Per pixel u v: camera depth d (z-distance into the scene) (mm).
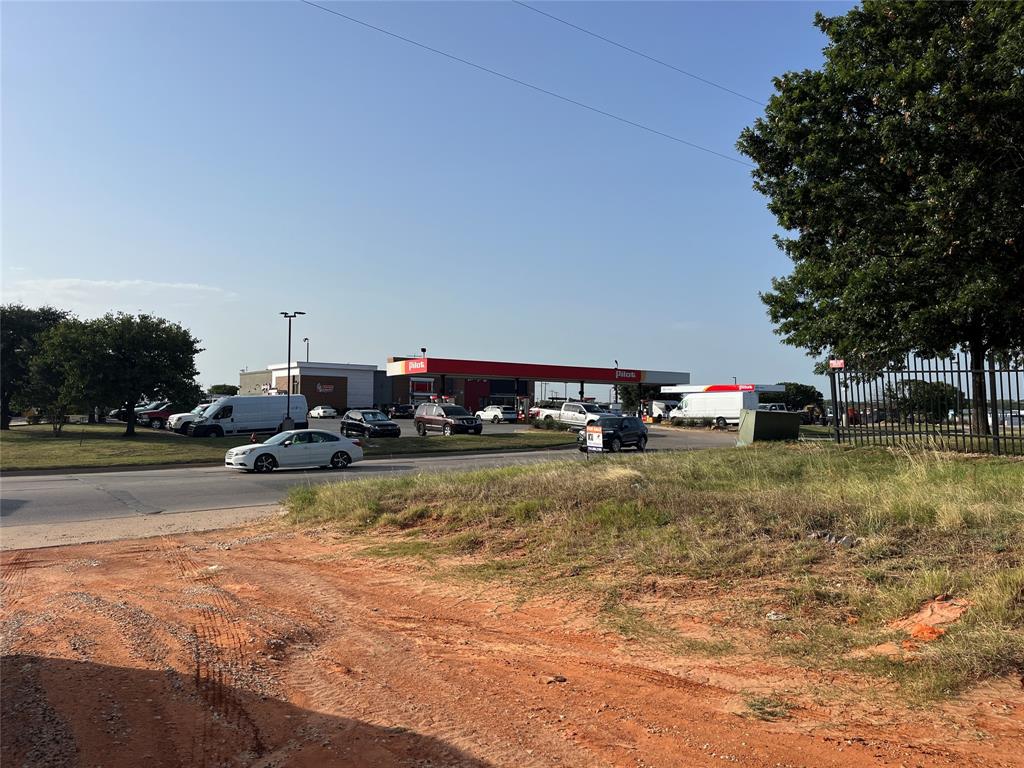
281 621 6613
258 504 16812
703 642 5598
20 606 7348
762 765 3611
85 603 7371
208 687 4859
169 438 38781
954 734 3850
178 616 6816
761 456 15727
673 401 63125
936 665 4656
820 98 18797
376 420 39562
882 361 17703
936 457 12992
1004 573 5832
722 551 7816
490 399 84625
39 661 5430
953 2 16750
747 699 4480
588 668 5199
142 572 9242
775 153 19969
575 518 10070
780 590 6570
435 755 3814
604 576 7613
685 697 4578
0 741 3984
